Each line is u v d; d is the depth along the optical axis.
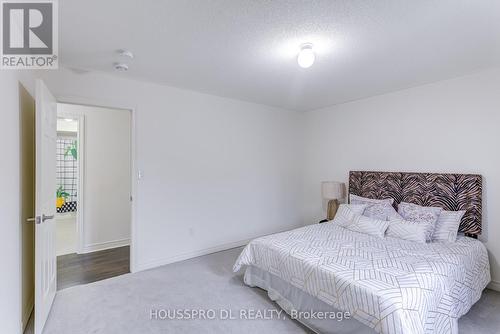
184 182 3.58
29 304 2.16
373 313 1.60
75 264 3.40
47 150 2.15
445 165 3.09
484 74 2.79
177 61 2.59
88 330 2.03
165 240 3.42
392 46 2.22
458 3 1.63
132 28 1.97
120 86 3.05
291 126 4.87
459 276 2.08
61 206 6.75
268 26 1.93
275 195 4.66
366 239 2.75
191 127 3.63
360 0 1.61
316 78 3.06
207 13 1.77
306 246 2.49
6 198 1.62
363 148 3.96
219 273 3.11
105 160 4.05
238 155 4.16
